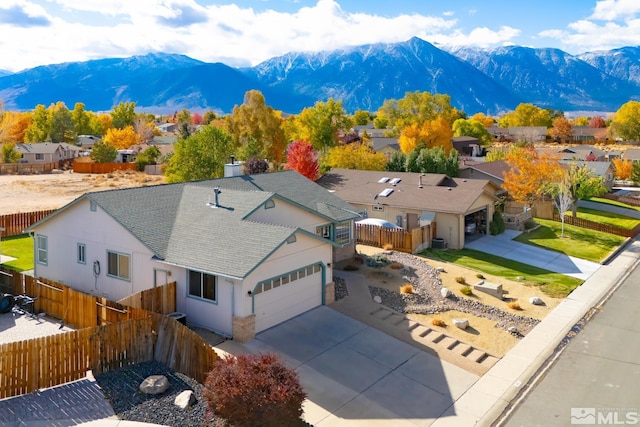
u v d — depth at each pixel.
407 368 17.83
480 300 25.31
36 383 14.60
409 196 37.72
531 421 15.12
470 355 19.47
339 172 45.88
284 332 19.56
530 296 26.75
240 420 12.48
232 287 18.47
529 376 18.08
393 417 14.82
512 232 41.19
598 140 132.50
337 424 14.24
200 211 23.38
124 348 16.20
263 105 74.81
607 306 25.98
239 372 13.09
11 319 20.23
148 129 117.12
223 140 49.78
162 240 21.12
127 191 23.83
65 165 82.38
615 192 71.25
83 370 15.41
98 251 22.59
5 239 34.69
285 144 76.56
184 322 19.78
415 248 33.12
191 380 15.46
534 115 153.50
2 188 56.84
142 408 13.84
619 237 43.50
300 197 29.62
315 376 16.72
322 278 22.50
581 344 21.08
